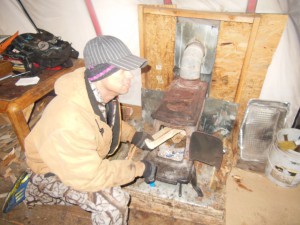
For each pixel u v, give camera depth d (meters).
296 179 1.90
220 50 2.07
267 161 2.06
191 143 1.67
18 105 1.89
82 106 1.15
